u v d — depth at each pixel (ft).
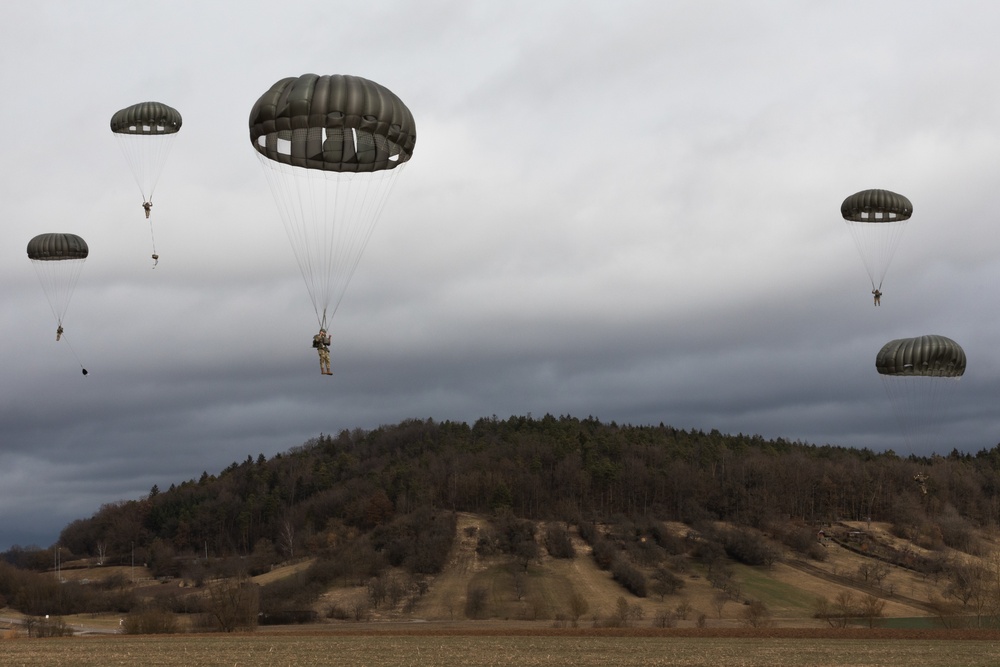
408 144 168.14
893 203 251.60
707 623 319.88
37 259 280.51
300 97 157.38
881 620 308.19
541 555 453.58
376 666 140.87
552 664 144.87
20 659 155.02
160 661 149.48
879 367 250.16
